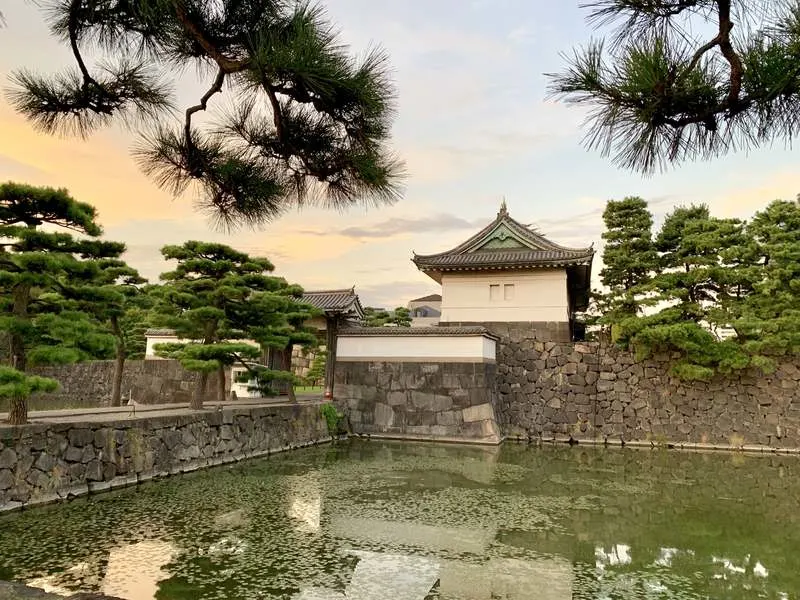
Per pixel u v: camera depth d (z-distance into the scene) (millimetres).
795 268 14469
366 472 10133
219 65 2340
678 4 1991
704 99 2135
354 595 4574
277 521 6668
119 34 2594
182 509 7004
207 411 10422
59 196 6820
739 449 14703
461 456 12438
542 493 8797
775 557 5914
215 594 4484
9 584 2727
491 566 5414
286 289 14406
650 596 4773
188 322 12023
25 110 2967
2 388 5820
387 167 2746
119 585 4586
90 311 8281
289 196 3023
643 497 8734
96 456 7652
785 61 1901
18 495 6477
